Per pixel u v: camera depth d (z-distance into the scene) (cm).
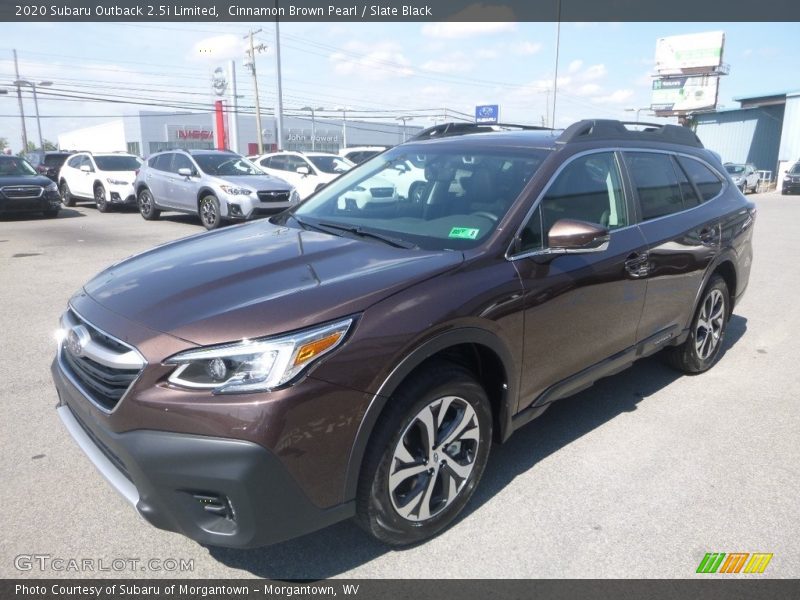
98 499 310
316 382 228
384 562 270
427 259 286
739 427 402
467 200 337
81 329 262
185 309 247
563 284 320
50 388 443
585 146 366
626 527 296
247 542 229
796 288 816
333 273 271
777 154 4575
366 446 245
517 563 270
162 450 223
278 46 2647
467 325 270
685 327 451
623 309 370
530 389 320
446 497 283
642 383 474
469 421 285
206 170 1344
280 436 221
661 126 458
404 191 370
